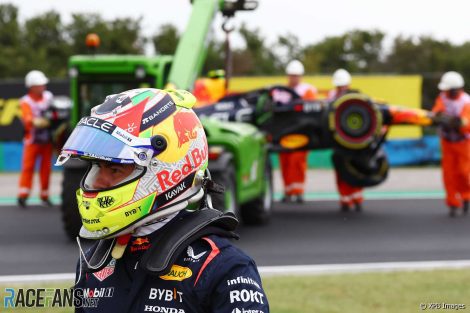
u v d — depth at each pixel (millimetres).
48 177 12242
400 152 17859
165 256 2238
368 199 12961
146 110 2320
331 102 10117
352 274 7016
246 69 27234
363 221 10555
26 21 28016
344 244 8812
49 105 12078
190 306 2250
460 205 11039
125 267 2354
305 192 14070
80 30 27750
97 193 2314
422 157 17891
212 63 26938
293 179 12484
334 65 29016
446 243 8914
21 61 25844
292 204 12398
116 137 2279
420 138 17891
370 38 29328
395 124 10508
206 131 8930
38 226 10156
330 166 17891
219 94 10539
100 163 2338
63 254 8203
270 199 10625
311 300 5910
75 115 10430
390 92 17312
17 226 10156
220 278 2248
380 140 10336
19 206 12203
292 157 12398
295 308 5645
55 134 11375
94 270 2357
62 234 9508
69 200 8680
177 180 2334
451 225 10203
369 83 17297
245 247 8602
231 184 8711
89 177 2396
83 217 2340
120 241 2344
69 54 27281
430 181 15484
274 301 5867
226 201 8453
